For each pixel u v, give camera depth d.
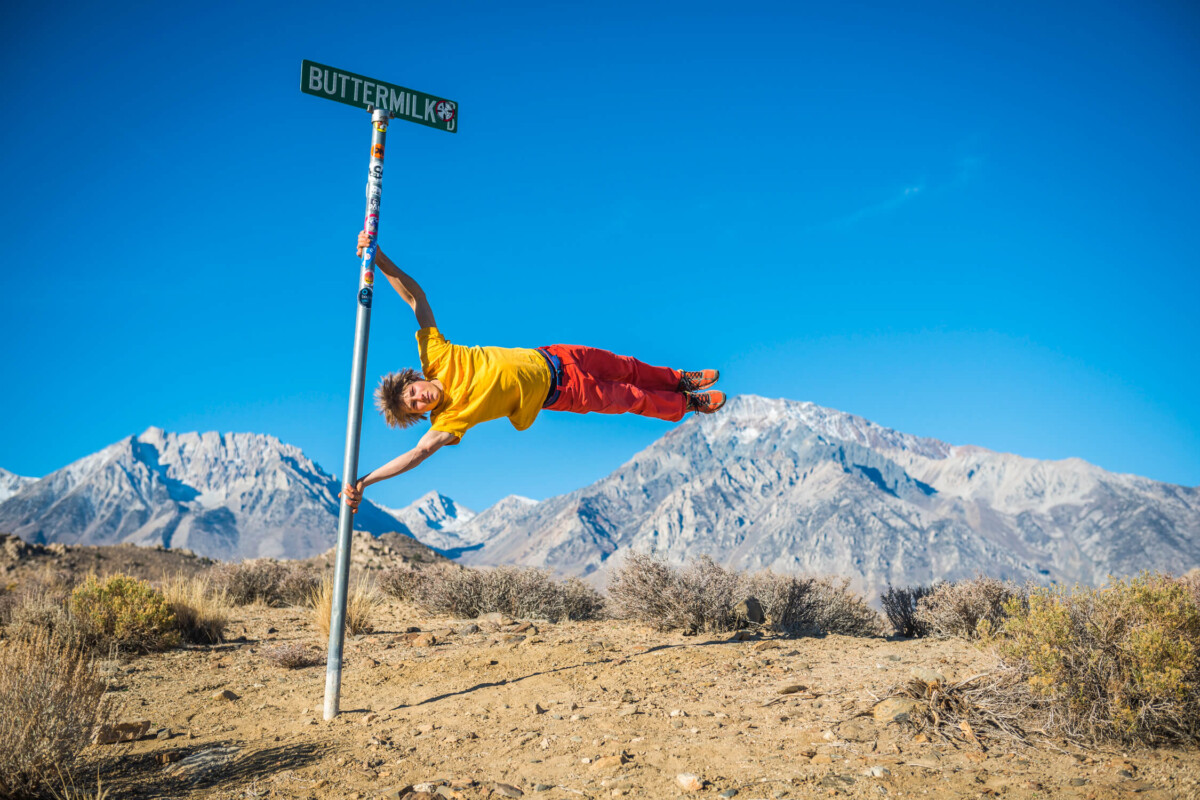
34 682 5.23
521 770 5.02
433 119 7.25
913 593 13.48
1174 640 5.29
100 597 10.88
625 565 12.28
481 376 6.17
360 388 6.66
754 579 12.55
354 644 11.19
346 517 6.80
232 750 5.87
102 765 5.62
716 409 7.16
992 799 4.12
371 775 5.08
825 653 8.60
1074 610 5.58
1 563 29.67
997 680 5.76
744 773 4.70
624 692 6.86
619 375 6.86
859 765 4.71
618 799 4.42
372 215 6.76
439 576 15.56
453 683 7.77
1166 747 5.04
